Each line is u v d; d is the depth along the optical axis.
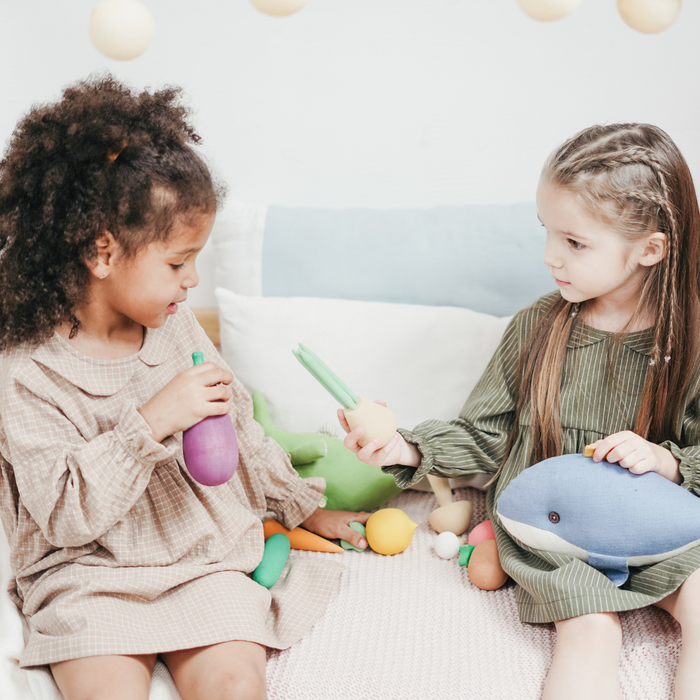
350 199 1.48
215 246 1.42
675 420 0.97
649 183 0.90
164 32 1.43
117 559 0.85
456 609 0.93
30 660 0.76
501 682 0.79
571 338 1.03
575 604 0.81
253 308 1.31
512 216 1.31
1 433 0.85
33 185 0.81
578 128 1.38
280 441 1.19
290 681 0.81
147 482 0.81
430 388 1.24
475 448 1.09
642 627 0.86
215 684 0.74
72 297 0.84
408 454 1.05
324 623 0.90
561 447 1.01
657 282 0.96
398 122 1.43
